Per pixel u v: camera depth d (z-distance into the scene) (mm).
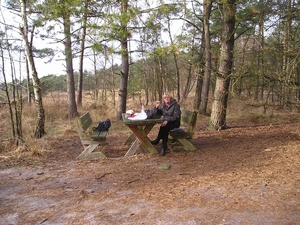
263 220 2992
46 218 3328
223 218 3074
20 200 3902
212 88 15477
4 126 9656
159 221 3090
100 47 7086
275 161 4883
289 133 7137
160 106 5957
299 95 7082
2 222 3293
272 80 6574
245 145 6164
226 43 7699
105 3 6910
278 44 6562
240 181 4090
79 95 17203
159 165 5133
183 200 3574
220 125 8258
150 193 3867
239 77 6613
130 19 6664
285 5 9617
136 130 5754
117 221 3148
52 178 4750
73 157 6055
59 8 6801
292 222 2924
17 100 7492
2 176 4941
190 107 15094
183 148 5984
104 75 20656
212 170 4664
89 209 3496
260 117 10211
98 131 6465
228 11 7414
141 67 20500
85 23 6805
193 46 11703
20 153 6246
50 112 13094
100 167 5219
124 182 4375
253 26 11586
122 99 11430
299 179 4004
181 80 22969
